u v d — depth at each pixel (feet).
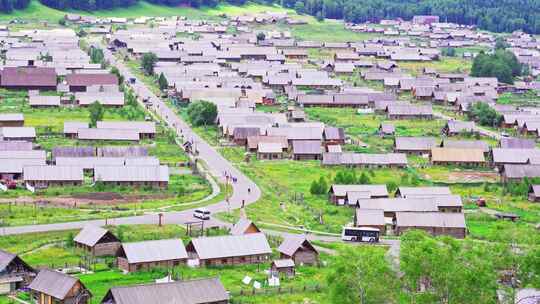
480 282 631.56
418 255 643.04
